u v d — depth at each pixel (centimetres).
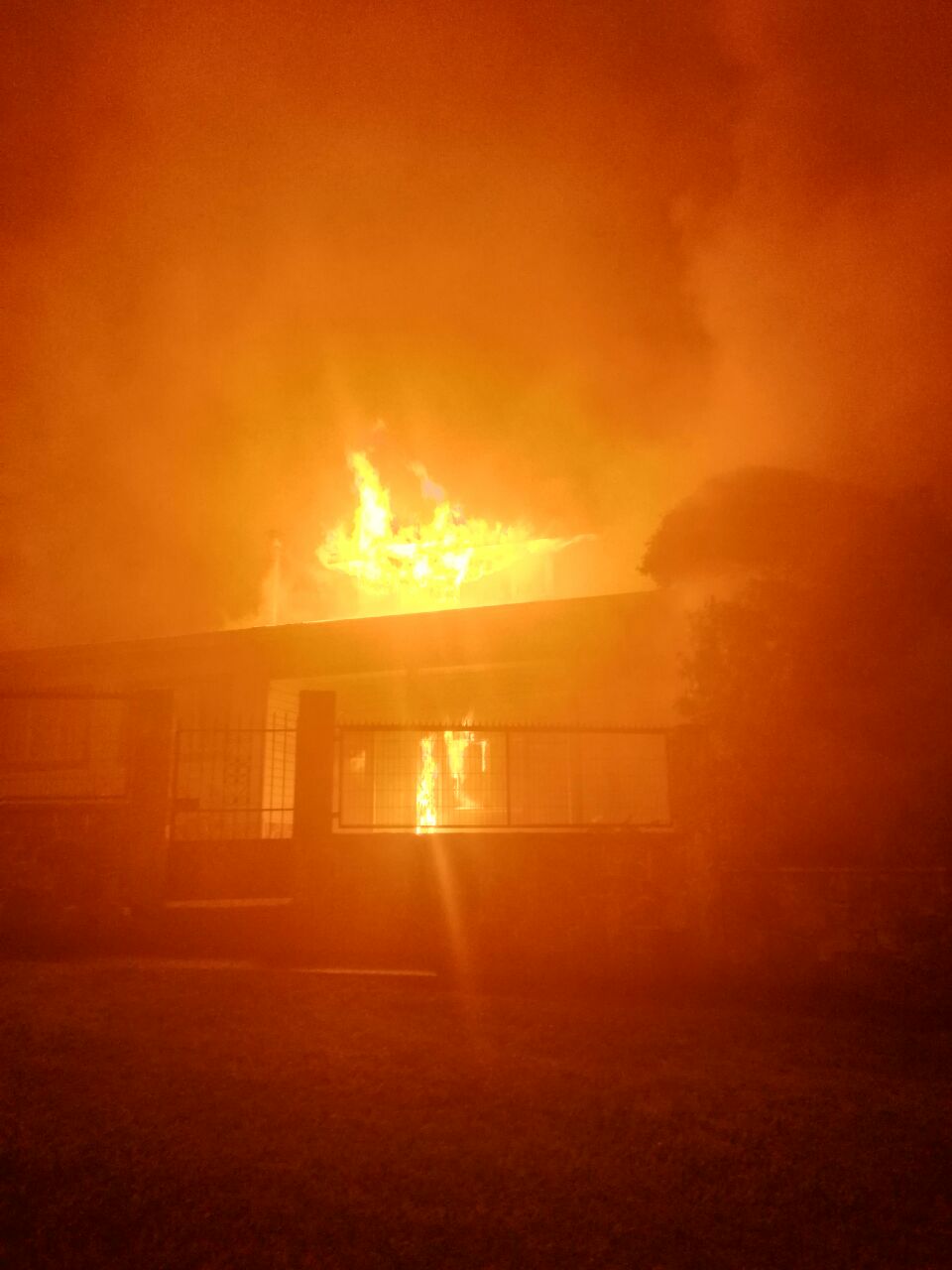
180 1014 641
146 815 941
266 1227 337
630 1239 341
